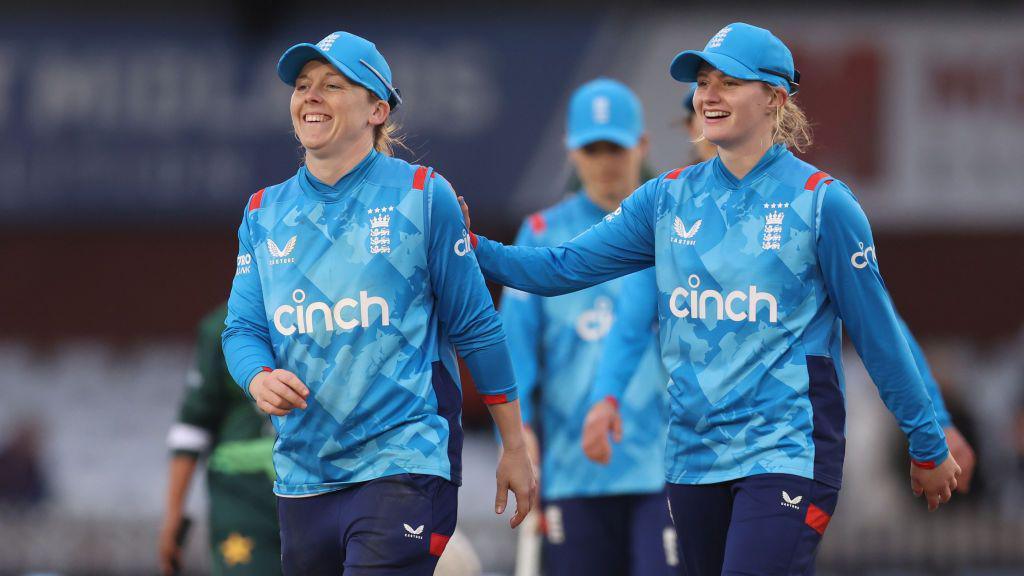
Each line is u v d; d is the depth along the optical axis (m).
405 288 13.15
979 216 37.31
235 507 18.59
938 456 13.79
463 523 36.94
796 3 37.25
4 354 41.00
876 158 37.25
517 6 38.19
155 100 37.78
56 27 37.84
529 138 37.22
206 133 37.81
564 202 21.12
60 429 41.00
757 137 13.58
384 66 13.59
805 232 13.25
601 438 18.42
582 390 20.17
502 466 13.95
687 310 13.68
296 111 13.30
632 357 18.55
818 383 13.32
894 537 36.53
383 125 13.94
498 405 13.84
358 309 13.05
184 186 37.81
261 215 13.58
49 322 41.03
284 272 13.29
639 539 19.69
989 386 39.69
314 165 13.41
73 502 40.44
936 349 40.19
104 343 41.38
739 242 13.45
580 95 20.81
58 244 40.91
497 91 37.28
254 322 13.56
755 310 13.34
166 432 41.38
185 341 41.50
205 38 37.78
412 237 13.15
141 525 37.22
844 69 37.16
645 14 37.28
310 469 13.18
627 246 14.43
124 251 41.12
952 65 37.22
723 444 13.41
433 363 13.34
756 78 13.45
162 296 41.28
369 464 13.02
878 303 13.32
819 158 37.16
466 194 37.25
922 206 37.25
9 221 37.88
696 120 18.73
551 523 20.41
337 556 13.30
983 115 37.19
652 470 19.69
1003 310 40.16
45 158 37.75
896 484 37.09
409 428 13.02
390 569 12.79
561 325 20.31
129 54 37.78
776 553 12.95
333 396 13.05
